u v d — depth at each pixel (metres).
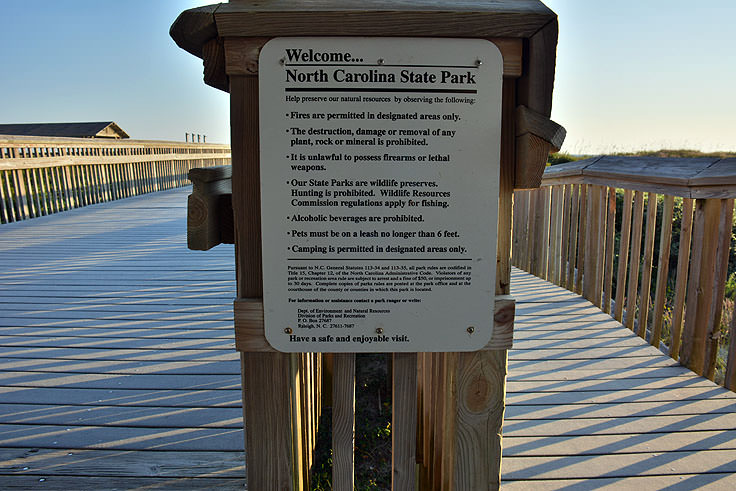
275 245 1.17
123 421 2.27
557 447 2.07
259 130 1.12
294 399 1.36
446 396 1.49
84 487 1.83
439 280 1.19
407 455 1.33
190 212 1.22
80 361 2.92
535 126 1.10
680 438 2.12
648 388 2.55
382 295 1.19
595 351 3.04
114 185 11.34
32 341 3.23
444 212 1.16
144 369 2.81
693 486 1.83
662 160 3.14
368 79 1.10
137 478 1.88
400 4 1.08
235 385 2.62
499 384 1.27
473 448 1.30
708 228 2.64
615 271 5.95
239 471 1.92
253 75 1.12
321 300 1.19
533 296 4.19
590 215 3.97
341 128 1.12
